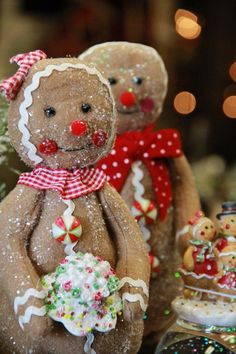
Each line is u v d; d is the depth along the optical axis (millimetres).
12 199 922
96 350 908
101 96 922
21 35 1836
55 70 909
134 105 1138
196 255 990
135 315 898
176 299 1014
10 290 888
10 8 1855
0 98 1052
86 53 1154
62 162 920
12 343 916
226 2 2076
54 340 894
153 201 1140
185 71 2078
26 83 908
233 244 985
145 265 932
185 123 2096
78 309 879
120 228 942
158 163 1162
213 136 2127
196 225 996
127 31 1910
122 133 1150
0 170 1180
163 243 1144
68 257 897
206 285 989
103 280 881
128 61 1140
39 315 871
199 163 1913
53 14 1872
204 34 2092
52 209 918
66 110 898
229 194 1749
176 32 2014
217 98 2107
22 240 911
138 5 1916
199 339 958
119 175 1124
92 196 938
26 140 911
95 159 938
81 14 1854
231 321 960
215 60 2094
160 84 1155
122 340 923
